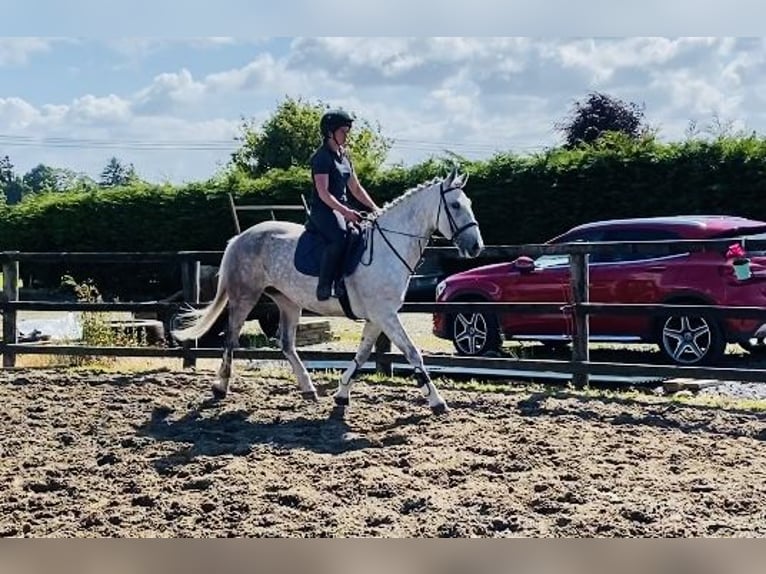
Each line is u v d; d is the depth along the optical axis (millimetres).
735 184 18094
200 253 11445
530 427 7996
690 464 6793
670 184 18781
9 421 8516
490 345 12445
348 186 8680
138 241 25500
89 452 7445
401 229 8383
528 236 20375
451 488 6285
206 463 6984
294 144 46219
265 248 9047
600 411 8539
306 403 9164
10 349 11914
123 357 12320
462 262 19719
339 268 8438
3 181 90562
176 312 11414
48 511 5941
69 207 26125
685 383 9953
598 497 5980
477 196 20688
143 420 8570
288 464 6926
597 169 19547
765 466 6730
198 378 10586
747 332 10836
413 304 10227
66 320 16234
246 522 5656
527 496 6039
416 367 8445
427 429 7957
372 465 6844
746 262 10125
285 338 9367
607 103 37438
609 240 11906
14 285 12117
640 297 11406
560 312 9664
